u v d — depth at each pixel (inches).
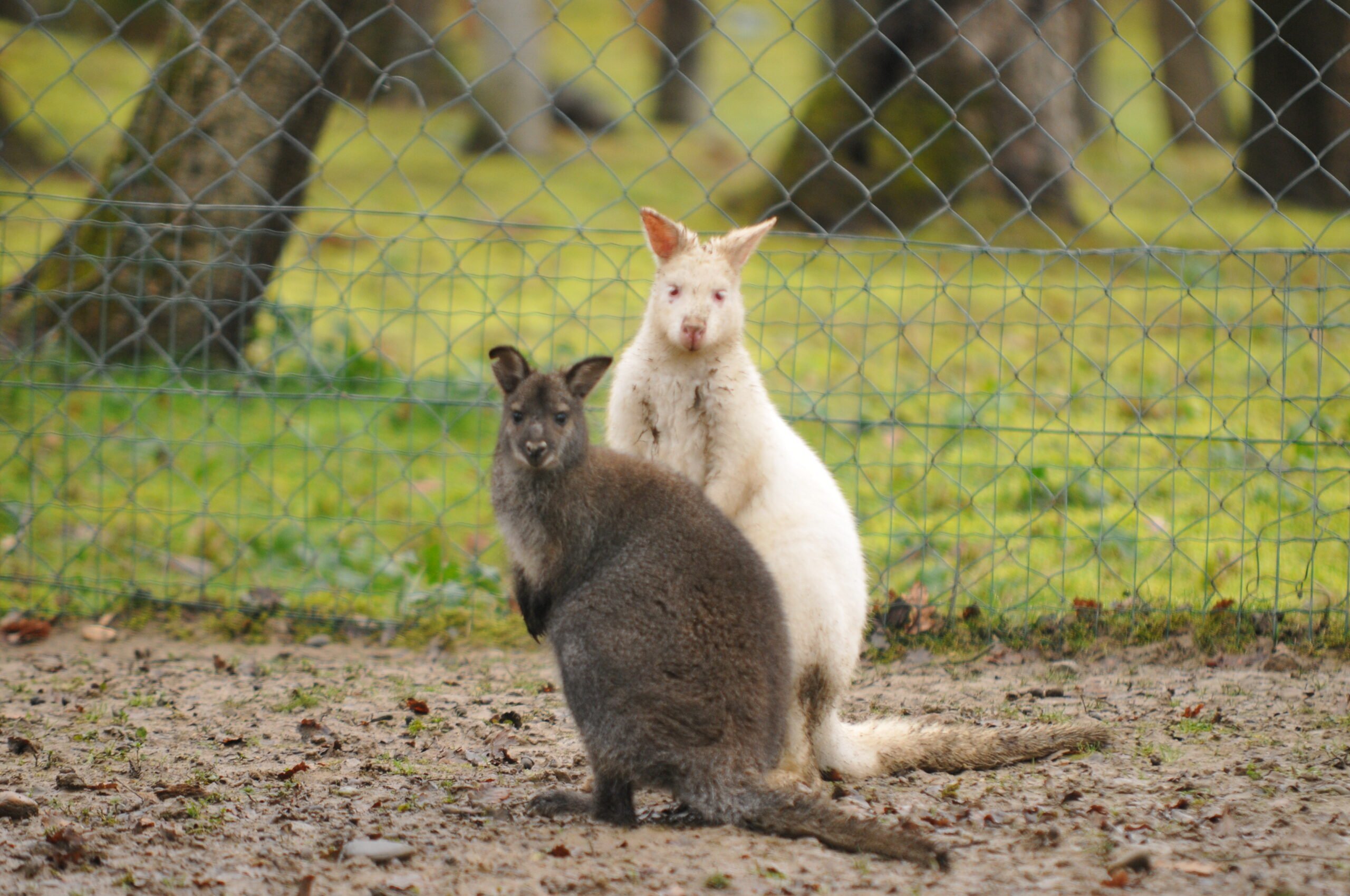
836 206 2372.0
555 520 585.3
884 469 1196.5
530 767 649.6
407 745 684.1
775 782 559.2
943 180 2352.4
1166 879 465.4
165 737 691.4
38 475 1150.3
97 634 903.7
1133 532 1016.2
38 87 3157.0
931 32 2330.2
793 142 2442.2
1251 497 1058.7
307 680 812.0
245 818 558.6
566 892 468.8
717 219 2484.0
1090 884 463.8
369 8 1248.8
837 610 647.8
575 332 1579.7
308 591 972.6
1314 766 607.2
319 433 1269.7
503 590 955.3
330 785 612.1
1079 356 1530.5
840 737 645.3
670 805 598.2
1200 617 856.3
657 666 548.7
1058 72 2385.6
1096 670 816.3
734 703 548.1
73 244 1069.1
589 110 3698.3
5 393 1242.0
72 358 1275.8
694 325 685.9
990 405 1300.4
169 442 1047.0
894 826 533.6
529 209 2546.8
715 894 462.9
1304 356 1482.5
